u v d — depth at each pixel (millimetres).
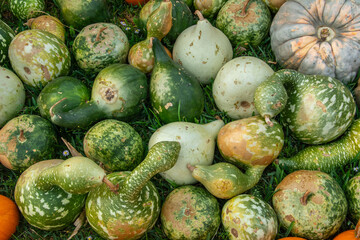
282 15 1319
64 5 1385
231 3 1379
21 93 1300
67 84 1262
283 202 1124
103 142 1173
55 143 1250
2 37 1328
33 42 1261
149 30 1296
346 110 1182
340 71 1275
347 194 1165
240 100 1241
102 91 1233
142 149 1232
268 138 1142
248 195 1134
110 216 1074
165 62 1262
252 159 1151
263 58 1419
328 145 1230
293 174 1156
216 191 1139
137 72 1271
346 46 1252
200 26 1263
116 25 1391
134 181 1043
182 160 1165
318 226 1092
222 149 1177
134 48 1334
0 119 1266
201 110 1282
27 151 1191
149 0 1483
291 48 1288
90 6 1379
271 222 1093
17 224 1190
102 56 1314
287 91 1229
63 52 1315
